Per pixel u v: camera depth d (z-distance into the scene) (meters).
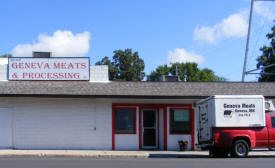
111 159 15.48
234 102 15.91
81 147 19.66
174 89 20.70
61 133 19.64
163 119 20.45
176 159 15.41
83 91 19.38
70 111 19.80
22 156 16.72
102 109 19.98
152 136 20.72
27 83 20.34
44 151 18.20
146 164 13.01
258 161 14.12
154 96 19.34
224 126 15.76
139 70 57.84
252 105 15.99
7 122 19.39
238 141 15.91
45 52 23.09
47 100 19.72
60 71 20.98
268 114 16.41
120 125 20.11
